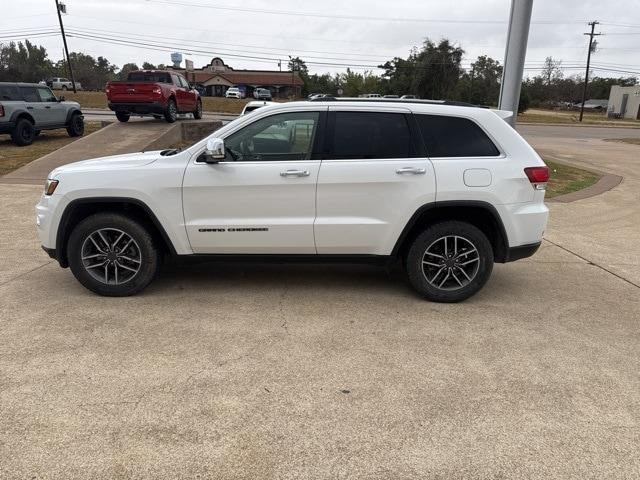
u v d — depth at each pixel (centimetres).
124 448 276
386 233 471
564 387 345
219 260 486
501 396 332
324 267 589
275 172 462
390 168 462
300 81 8706
